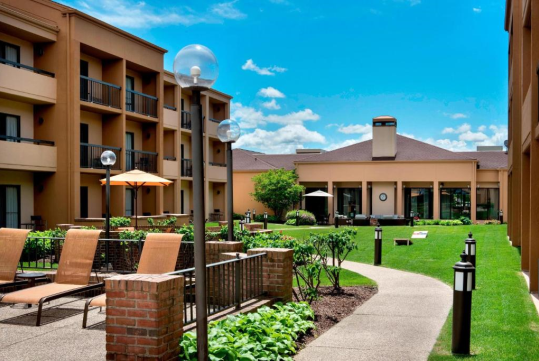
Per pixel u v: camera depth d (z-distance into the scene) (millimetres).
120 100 23453
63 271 7539
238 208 41938
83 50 22047
